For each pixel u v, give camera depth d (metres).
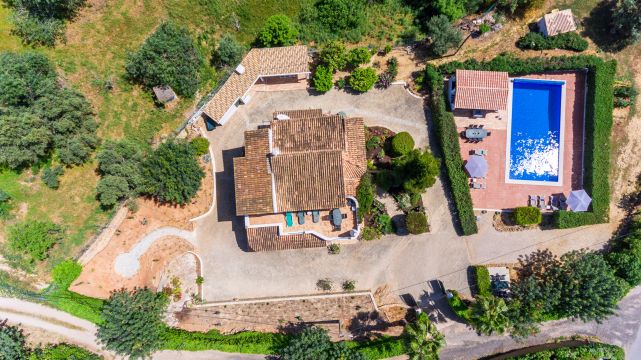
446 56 43.94
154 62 40.28
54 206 41.31
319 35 43.91
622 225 43.41
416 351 37.41
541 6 43.88
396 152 42.69
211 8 42.53
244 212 38.25
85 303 41.31
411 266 43.91
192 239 44.09
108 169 39.84
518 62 42.28
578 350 41.16
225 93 42.75
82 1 41.03
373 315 43.88
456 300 41.69
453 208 43.81
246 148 38.78
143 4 41.81
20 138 36.91
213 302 44.09
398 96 44.19
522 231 43.69
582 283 39.72
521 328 38.81
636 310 43.03
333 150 37.44
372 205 43.19
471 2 42.81
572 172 43.91
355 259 44.06
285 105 44.50
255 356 43.00
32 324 42.69
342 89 44.22
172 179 40.28
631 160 43.84
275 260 44.12
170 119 43.62
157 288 43.38
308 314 44.06
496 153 43.91
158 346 40.62
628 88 42.69
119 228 42.78
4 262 41.47
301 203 38.16
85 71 41.31
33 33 39.50
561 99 43.84
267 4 43.34
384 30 44.19
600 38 43.75
